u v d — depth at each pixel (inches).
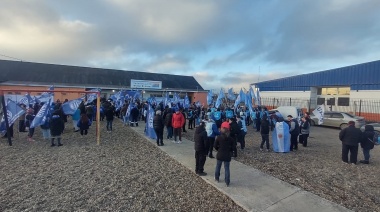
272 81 1239.5
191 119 657.6
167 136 509.0
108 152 378.9
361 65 912.3
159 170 294.8
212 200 214.4
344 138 353.4
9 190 227.3
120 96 968.3
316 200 213.0
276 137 411.8
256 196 219.6
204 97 1711.4
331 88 1039.0
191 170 294.4
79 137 500.4
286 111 766.5
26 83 1157.7
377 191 244.2
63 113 511.5
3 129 479.5
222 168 302.4
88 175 271.3
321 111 612.4
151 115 519.8
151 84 1551.4
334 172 304.2
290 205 203.5
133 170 292.8
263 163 335.6
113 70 1610.5
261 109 727.7
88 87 1327.5
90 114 660.1
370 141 350.6
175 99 947.3
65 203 202.2
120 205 201.0
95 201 206.8
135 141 472.7
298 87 1123.3
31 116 459.8
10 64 1267.2
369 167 332.8
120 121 804.0
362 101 904.9
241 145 432.8
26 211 187.3
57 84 1232.2
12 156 346.6
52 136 409.1
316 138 574.2
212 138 348.5
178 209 196.7
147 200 211.6
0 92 413.1
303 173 294.8
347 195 230.5
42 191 225.9
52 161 323.6
